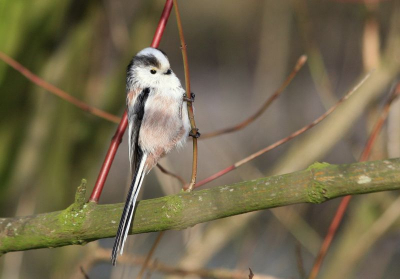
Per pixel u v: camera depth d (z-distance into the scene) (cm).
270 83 1307
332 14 1454
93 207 594
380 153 1090
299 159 1088
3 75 941
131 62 842
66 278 1020
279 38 1290
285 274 1245
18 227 605
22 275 1095
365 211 1109
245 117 1977
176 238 1268
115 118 808
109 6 1088
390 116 1065
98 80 1088
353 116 1070
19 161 1010
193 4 2194
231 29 1705
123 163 2044
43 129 1032
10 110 984
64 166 1063
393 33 1066
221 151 1194
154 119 798
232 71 1761
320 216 1441
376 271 1262
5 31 934
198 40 2300
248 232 1102
